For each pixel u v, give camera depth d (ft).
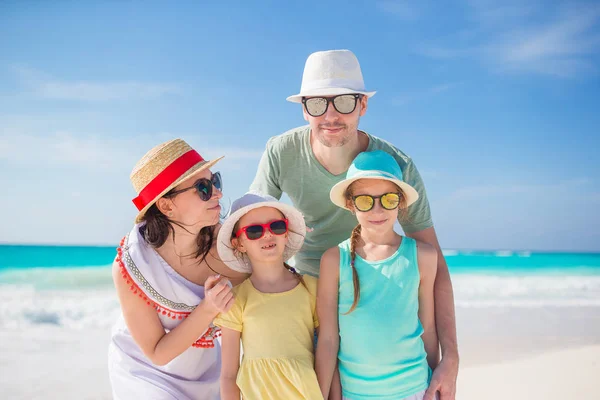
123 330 11.53
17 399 20.68
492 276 77.05
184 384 11.09
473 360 26.30
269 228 11.10
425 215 13.05
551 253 133.90
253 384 10.21
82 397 21.04
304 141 13.34
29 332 34.50
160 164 10.61
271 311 10.78
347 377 10.53
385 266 10.97
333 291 11.10
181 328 10.45
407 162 12.71
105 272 66.95
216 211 10.96
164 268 10.84
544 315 41.39
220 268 11.69
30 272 66.95
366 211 11.14
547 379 23.12
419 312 11.28
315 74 12.98
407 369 10.30
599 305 48.32
